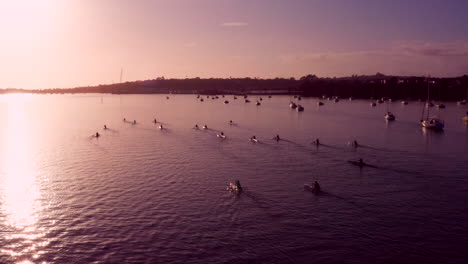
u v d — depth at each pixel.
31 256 35.59
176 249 36.59
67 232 40.34
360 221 43.16
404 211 46.28
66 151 84.50
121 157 77.25
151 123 143.50
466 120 145.00
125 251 36.25
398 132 114.75
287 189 54.72
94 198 50.69
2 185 57.03
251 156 77.81
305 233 40.06
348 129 122.25
